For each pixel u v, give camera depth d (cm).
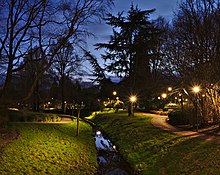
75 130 3153
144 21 3953
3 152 1633
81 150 2205
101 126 3809
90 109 5672
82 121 4194
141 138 2391
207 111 2569
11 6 1502
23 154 1695
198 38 2312
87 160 1942
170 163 1577
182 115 2897
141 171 1627
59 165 1672
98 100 5438
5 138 2020
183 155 1620
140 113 4647
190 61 2458
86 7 1541
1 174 1297
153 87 4312
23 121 3159
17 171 1391
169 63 3008
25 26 1522
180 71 2658
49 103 5941
